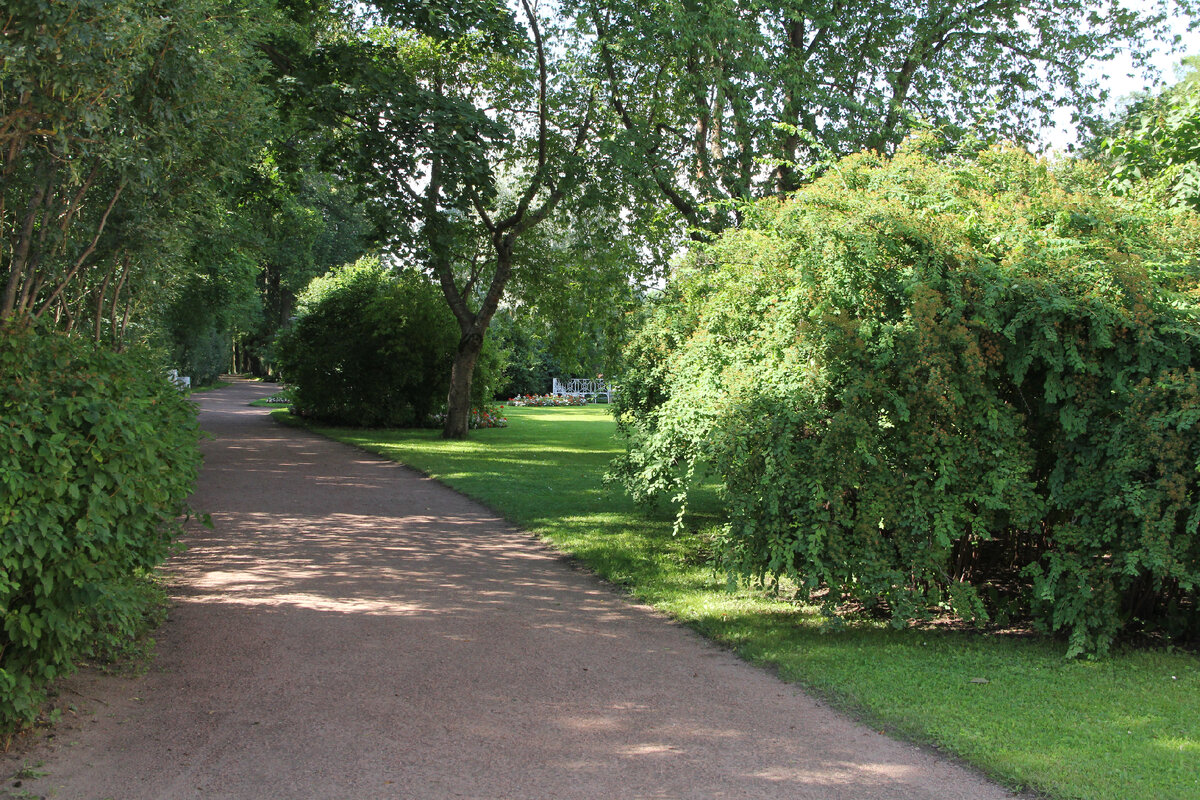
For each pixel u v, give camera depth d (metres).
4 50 4.79
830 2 14.83
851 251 6.17
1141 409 5.41
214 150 8.08
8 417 3.74
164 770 3.80
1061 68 15.96
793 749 4.14
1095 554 5.60
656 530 10.09
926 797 3.64
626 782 3.76
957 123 14.59
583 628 6.28
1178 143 8.27
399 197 14.31
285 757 3.95
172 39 6.74
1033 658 5.56
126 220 7.87
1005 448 5.85
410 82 14.10
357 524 10.09
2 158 6.19
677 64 14.98
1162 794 3.58
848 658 5.55
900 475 5.91
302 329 25.47
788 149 14.73
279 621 6.18
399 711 4.54
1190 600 6.08
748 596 7.29
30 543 3.64
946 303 5.95
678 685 5.07
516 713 4.55
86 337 8.13
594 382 53.12
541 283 22.61
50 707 4.46
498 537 9.65
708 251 8.85
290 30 14.99
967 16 15.29
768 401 6.19
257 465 15.43
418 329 25.25
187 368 44.94
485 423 27.97
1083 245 5.83
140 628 5.77
